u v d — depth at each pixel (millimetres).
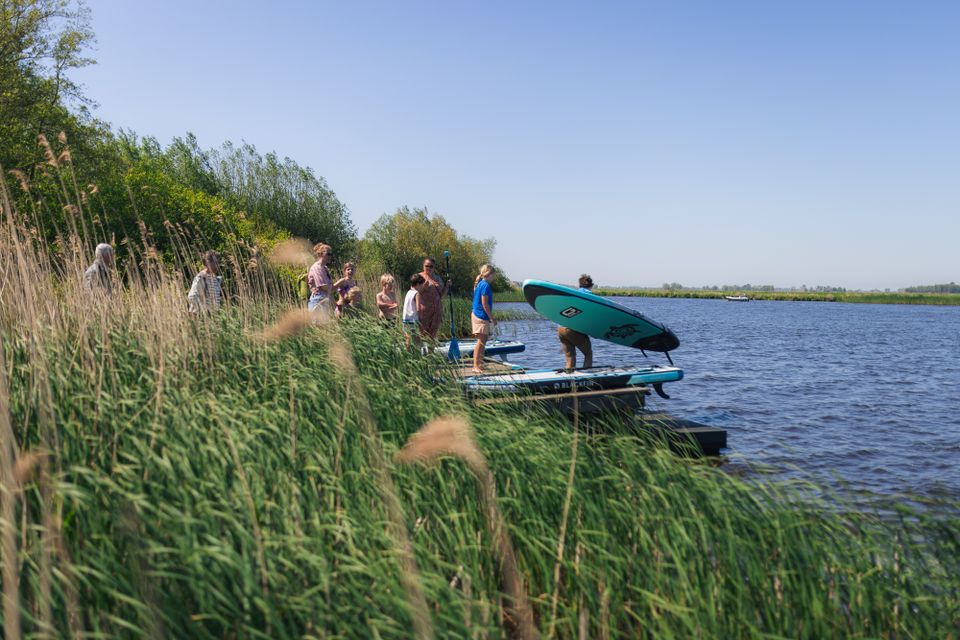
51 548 2455
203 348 5855
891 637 3348
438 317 10109
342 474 3814
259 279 8164
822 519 4055
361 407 4273
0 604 2256
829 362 22516
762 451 9367
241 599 2586
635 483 4184
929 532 4211
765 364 21375
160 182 25109
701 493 4094
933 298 165375
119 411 4148
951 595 3629
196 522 2752
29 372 3990
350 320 8258
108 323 5707
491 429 4898
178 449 3455
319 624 2551
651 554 3547
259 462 3635
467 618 2748
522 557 3480
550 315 9992
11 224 4645
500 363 11102
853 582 3445
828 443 10055
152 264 6469
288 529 3023
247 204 45156
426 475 3938
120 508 2852
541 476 4176
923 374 19422
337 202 50156
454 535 3502
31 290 5000
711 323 52438
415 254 54469
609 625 3059
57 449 3018
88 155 24641
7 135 22375
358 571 2863
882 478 8148
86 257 6254
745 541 3574
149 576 2525
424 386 6945
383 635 2607
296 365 5773
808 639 3076
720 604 3062
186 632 2461
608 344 26828
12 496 2381
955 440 10344
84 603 2523
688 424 8938
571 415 8273
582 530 3484
